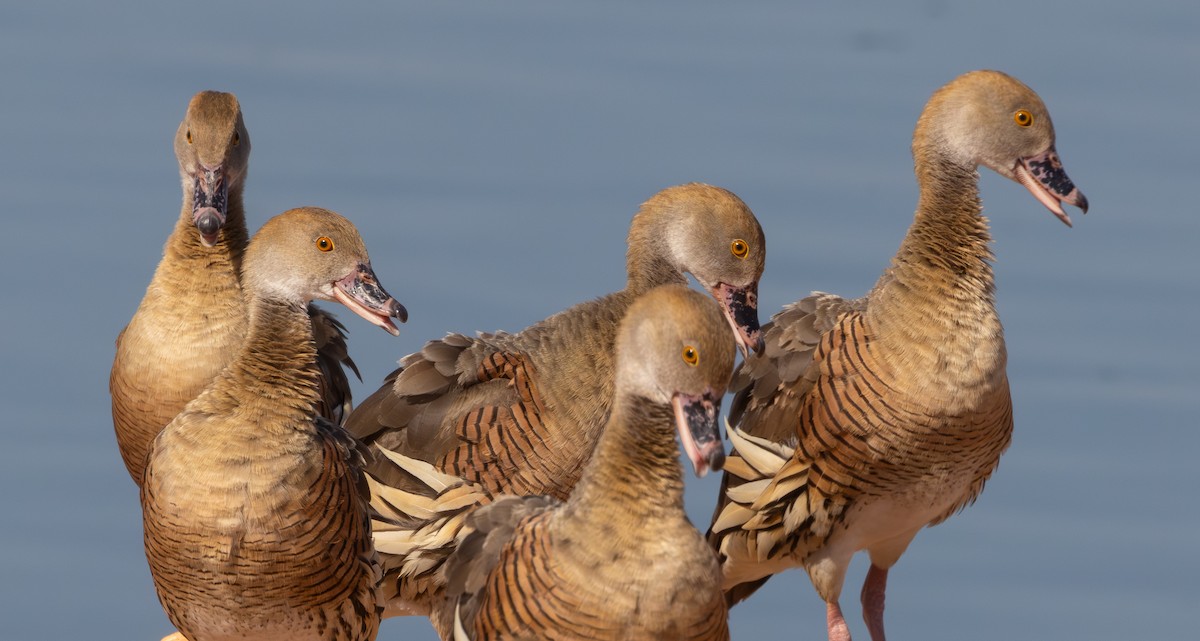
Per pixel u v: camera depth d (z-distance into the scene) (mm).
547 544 11039
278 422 12258
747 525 14727
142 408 15094
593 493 10945
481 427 14031
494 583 11234
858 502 14234
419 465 14086
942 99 14758
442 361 14281
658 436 10969
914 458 13977
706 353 10953
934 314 13875
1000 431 14305
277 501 12109
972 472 14320
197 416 12234
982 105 14703
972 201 14422
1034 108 14805
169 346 14969
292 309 12906
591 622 10844
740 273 14836
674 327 10961
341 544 12422
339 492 12406
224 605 12328
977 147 14711
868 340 14008
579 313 14305
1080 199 14656
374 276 13500
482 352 14211
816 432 14164
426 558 13797
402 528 13914
